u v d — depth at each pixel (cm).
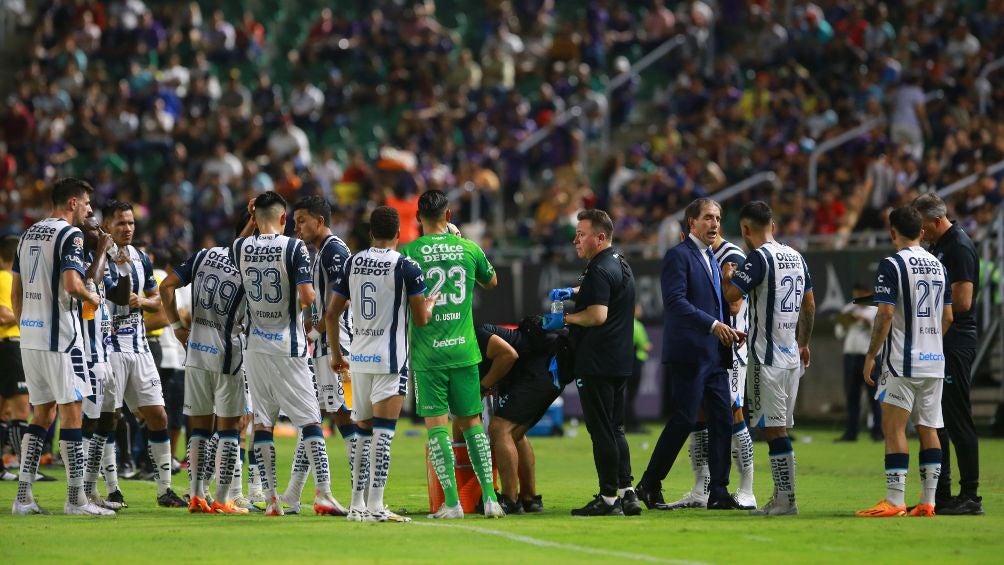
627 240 8381
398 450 5875
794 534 2966
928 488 3325
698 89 9756
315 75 11038
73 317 3391
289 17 11662
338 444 6225
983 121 8088
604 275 3306
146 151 9956
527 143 9819
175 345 4628
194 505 3453
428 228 3344
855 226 7850
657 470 3522
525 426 3503
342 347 3606
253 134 10006
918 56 9394
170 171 9700
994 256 6750
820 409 7606
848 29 9888
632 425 6994
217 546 2803
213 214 9100
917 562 2584
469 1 11669
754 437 6462
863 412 7169
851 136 8475
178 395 4697
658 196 8675
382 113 10669
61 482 4422
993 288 6750
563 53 10688
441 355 3250
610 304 3338
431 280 3253
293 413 3369
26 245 3388
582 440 6556
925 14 9831
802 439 6431
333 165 9712
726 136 9050
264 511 3531
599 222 3388
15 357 4481
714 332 3378
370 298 3186
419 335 3262
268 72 11269
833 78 9456
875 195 7925
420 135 9962
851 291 7144
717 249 3662
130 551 2741
